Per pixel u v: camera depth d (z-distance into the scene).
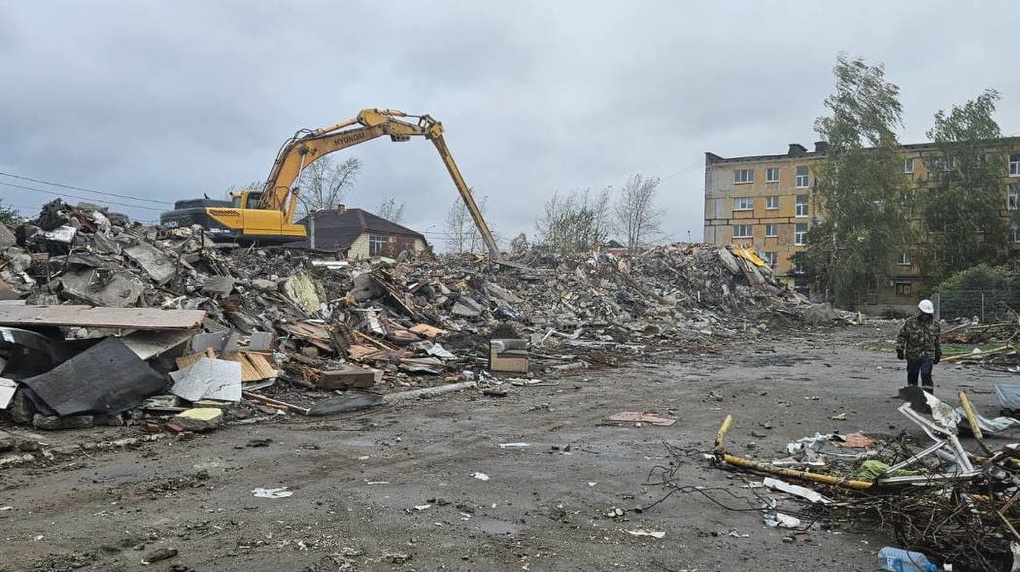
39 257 14.59
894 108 49.78
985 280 38.41
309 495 6.27
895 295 57.91
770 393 13.38
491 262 31.31
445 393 13.09
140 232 18.75
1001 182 52.38
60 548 4.86
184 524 5.41
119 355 9.43
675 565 4.79
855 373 16.98
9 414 8.61
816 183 52.59
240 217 24.33
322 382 12.37
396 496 6.27
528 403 12.09
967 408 6.64
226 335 11.84
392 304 20.95
